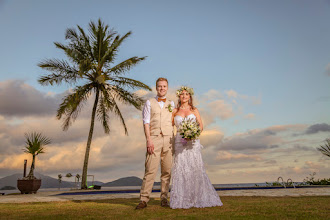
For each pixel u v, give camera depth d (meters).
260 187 9.48
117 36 15.46
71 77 14.35
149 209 3.64
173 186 3.97
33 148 9.99
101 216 3.00
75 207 3.95
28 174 10.00
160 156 4.00
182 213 3.19
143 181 3.89
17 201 5.20
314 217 2.69
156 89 4.21
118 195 6.38
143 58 15.10
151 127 4.09
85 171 13.71
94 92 15.18
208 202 3.90
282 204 3.81
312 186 9.77
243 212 3.12
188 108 4.45
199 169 4.07
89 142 14.21
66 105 13.79
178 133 4.27
